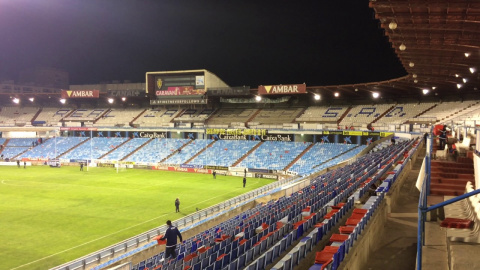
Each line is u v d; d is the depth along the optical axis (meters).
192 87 70.56
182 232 24.72
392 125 54.19
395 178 19.83
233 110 75.12
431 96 60.38
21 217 32.28
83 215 33.12
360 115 63.03
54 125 80.81
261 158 60.56
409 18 19.33
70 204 37.34
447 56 27.97
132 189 45.72
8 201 38.59
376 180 20.95
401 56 29.42
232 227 21.61
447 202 7.64
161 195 42.12
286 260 9.66
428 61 30.78
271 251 11.65
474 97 54.19
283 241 12.67
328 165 50.38
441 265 9.75
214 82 71.81
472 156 19.28
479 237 9.88
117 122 78.31
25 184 48.94
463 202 14.62
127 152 71.06
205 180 53.22
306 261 10.86
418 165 28.38
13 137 82.62
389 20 20.56
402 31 22.42
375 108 64.19
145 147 72.00
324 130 58.53
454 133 30.78
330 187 23.52
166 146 71.06
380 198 15.28
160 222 30.95
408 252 12.23
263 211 24.92
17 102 83.00
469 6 16.39
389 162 25.97
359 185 22.48
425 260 10.10
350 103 67.75
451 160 20.78
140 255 21.28
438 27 20.19
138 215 33.22
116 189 45.66
